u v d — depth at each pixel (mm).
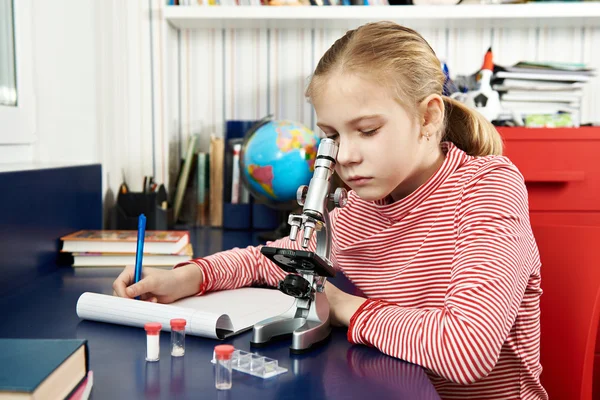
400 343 745
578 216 1908
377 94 793
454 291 777
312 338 769
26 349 558
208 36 2213
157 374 662
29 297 1052
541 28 2191
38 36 1639
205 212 2070
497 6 1979
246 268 1056
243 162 1694
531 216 1923
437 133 961
